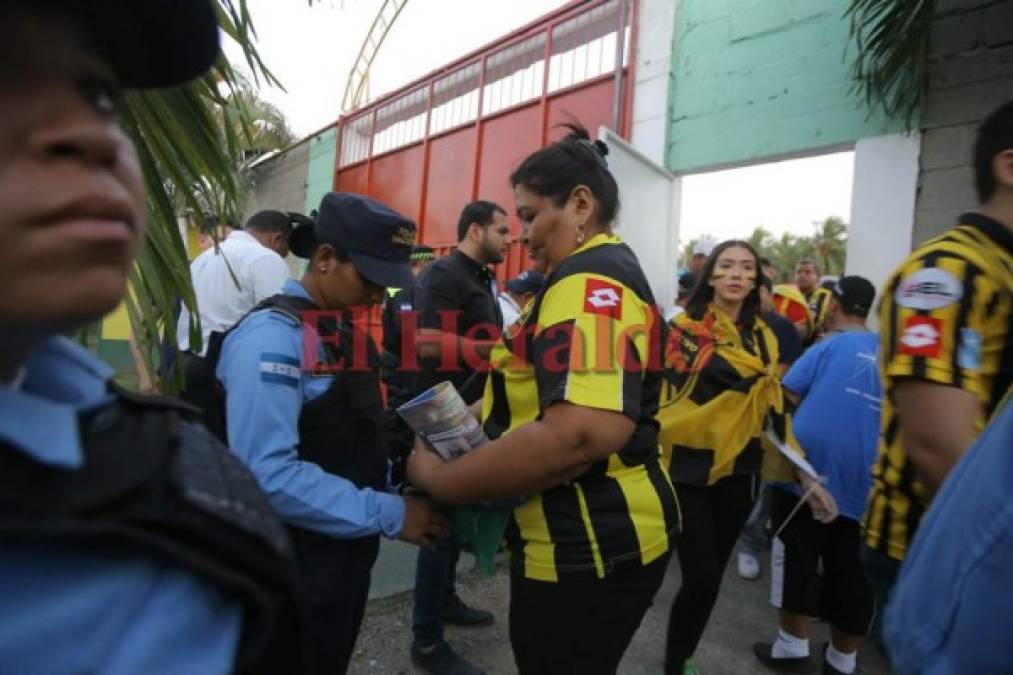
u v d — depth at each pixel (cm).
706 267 238
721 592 317
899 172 352
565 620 127
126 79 51
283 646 51
